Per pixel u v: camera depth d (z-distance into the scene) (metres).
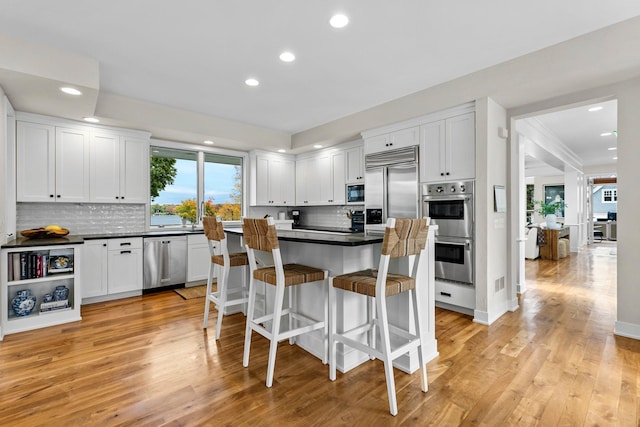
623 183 2.70
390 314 2.29
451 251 3.44
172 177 5.02
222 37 2.45
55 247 3.04
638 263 2.65
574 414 1.69
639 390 1.90
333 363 2.04
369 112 4.18
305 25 2.30
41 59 2.52
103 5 2.05
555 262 6.77
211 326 3.03
